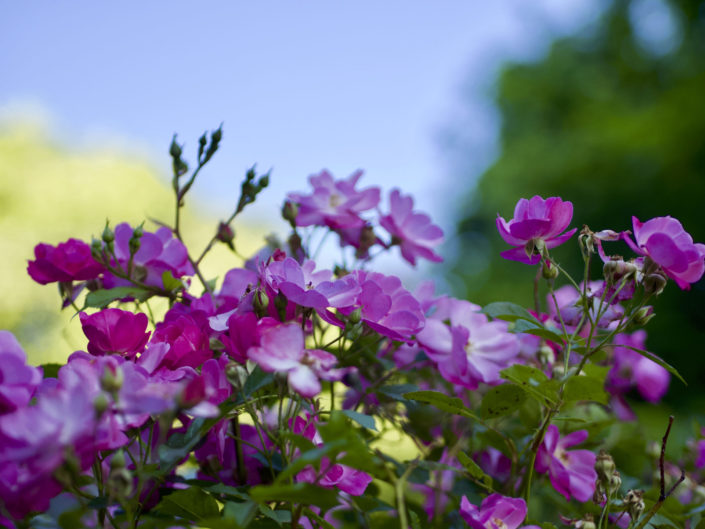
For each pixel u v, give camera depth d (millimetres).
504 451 771
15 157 4586
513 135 6246
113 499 637
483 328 788
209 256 2471
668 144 4152
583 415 827
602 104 5449
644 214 4289
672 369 693
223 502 702
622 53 5832
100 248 764
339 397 858
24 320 2205
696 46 4836
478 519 689
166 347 675
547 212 728
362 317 707
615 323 824
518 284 5230
